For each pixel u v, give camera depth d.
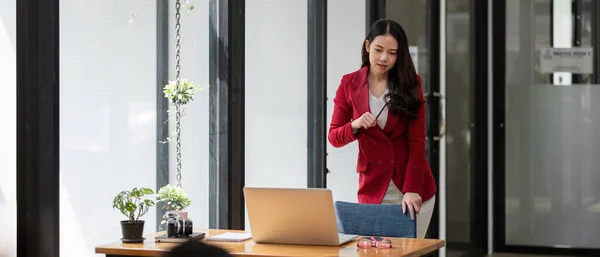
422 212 4.45
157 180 4.61
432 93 7.68
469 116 8.81
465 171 8.67
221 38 4.88
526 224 9.52
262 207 3.72
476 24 9.06
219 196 4.89
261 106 5.51
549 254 9.45
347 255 3.43
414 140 4.45
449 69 8.19
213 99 4.89
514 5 9.48
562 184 9.45
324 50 6.24
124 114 4.34
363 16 6.72
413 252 3.53
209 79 4.90
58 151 3.61
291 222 3.69
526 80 9.49
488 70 9.46
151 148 4.55
